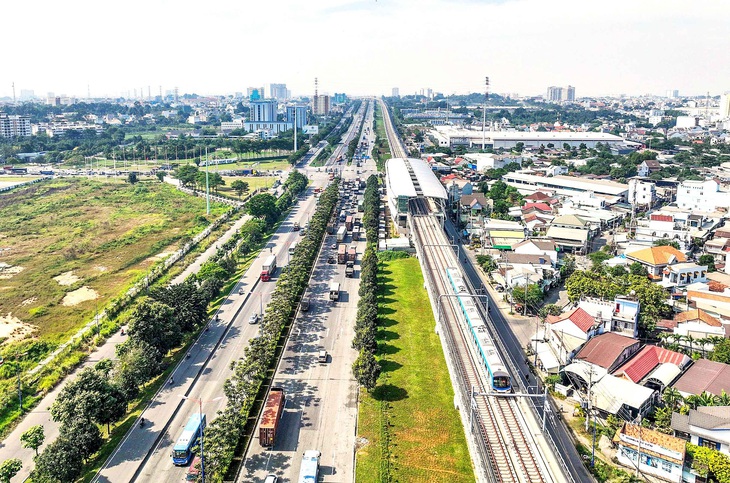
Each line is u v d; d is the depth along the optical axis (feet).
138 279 622.54
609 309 472.85
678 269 556.51
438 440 338.54
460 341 440.04
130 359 388.16
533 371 415.85
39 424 365.81
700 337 446.19
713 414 329.11
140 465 317.01
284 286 522.47
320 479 304.71
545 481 286.25
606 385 370.73
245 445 330.54
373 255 638.53
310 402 378.53
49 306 564.30
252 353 399.65
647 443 311.27
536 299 520.42
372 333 441.68
